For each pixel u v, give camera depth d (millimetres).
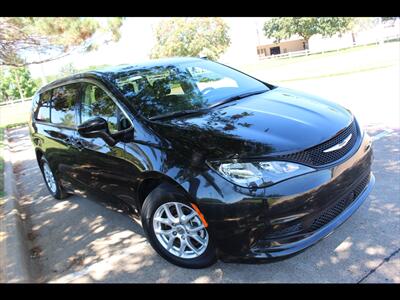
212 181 3119
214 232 3191
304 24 65375
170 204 3512
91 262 4121
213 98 4215
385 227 3854
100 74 4461
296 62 36281
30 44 5836
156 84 4293
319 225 3254
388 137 6527
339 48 53031
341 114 3863
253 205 3021
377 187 4711
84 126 3656
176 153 3352
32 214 5785
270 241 3111
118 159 3867
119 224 4910
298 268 3455
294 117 3598
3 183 6945
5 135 14734
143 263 3924
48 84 5840
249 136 3271
